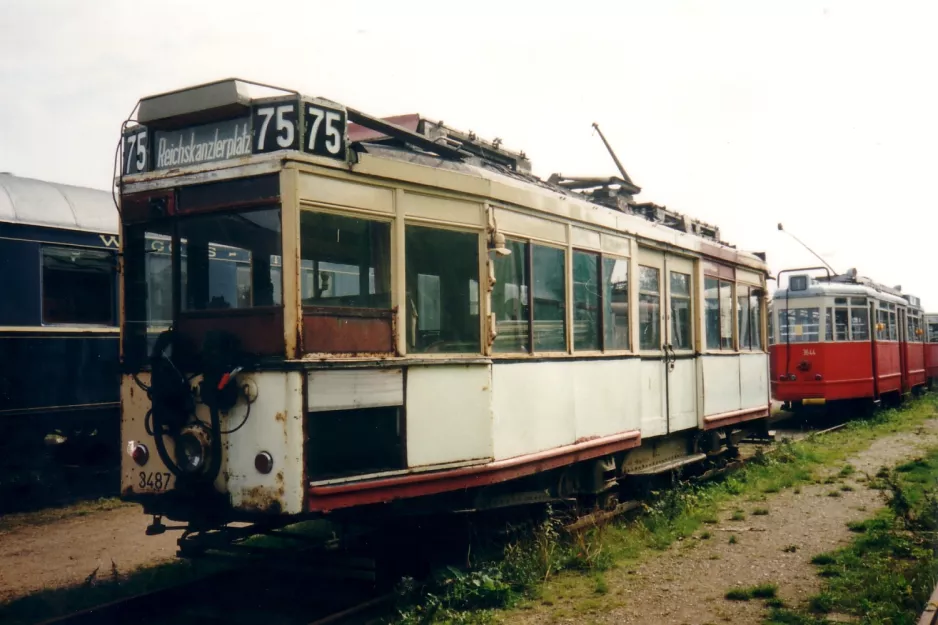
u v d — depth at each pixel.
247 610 6.09
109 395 11.49
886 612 5.62
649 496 9.70
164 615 5.99
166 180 6.01
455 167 6.65
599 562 7.05
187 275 5.96
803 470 11.91
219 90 5.62
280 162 5.46
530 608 6.01
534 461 7.23
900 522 8.40
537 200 7.44
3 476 10.41
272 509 5.29
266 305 5.52
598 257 8.61
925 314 30.39
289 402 5.27
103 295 11.52
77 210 11.30
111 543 8.55
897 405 23.31
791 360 19.80
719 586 6.50
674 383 10.49
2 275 10.32
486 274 6.72
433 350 6.29
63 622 5.52
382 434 5.88
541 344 7.52
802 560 7.21
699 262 11.38
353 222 5.82
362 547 6.50
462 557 6.58
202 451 5.55
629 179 10.75
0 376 10.25
